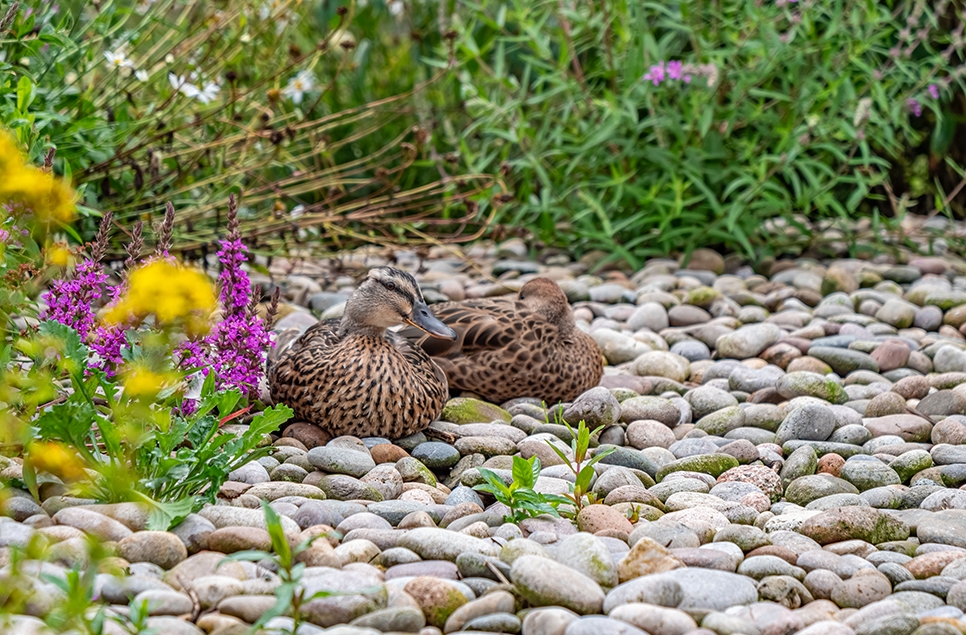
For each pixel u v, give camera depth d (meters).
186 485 3.44
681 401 4.98
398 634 2.73
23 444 3.35
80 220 6.09
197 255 6.69
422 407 4.39
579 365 5.18
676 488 3.93
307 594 2.84
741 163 7.70
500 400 5.14
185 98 6.49
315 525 3.37
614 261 7.78
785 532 3.49
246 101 6.83
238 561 3.06
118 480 3.20
